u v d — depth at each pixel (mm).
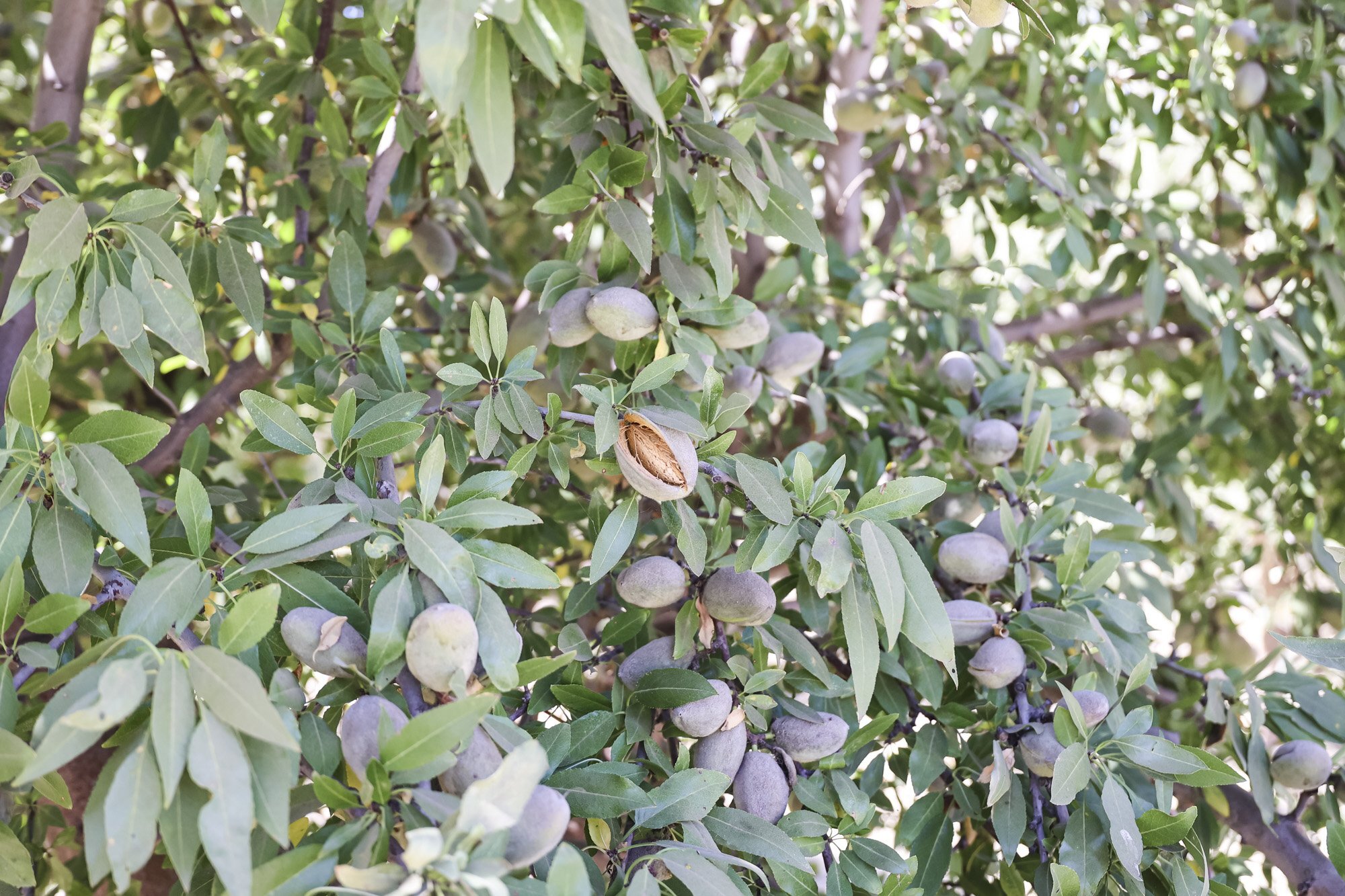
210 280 906
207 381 1290
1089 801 831
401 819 651
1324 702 943
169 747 603
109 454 714
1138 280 1301
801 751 804
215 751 612
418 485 722
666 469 770
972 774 898
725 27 1308
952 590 960
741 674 801
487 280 1226
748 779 786
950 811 907
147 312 754
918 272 1244
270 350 1099
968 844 1003
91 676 635
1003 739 848
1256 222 1495
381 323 941
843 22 1326
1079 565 901
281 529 696
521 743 676
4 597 680
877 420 1164
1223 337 1259
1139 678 818
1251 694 921
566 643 828
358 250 952
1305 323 1347
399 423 759
